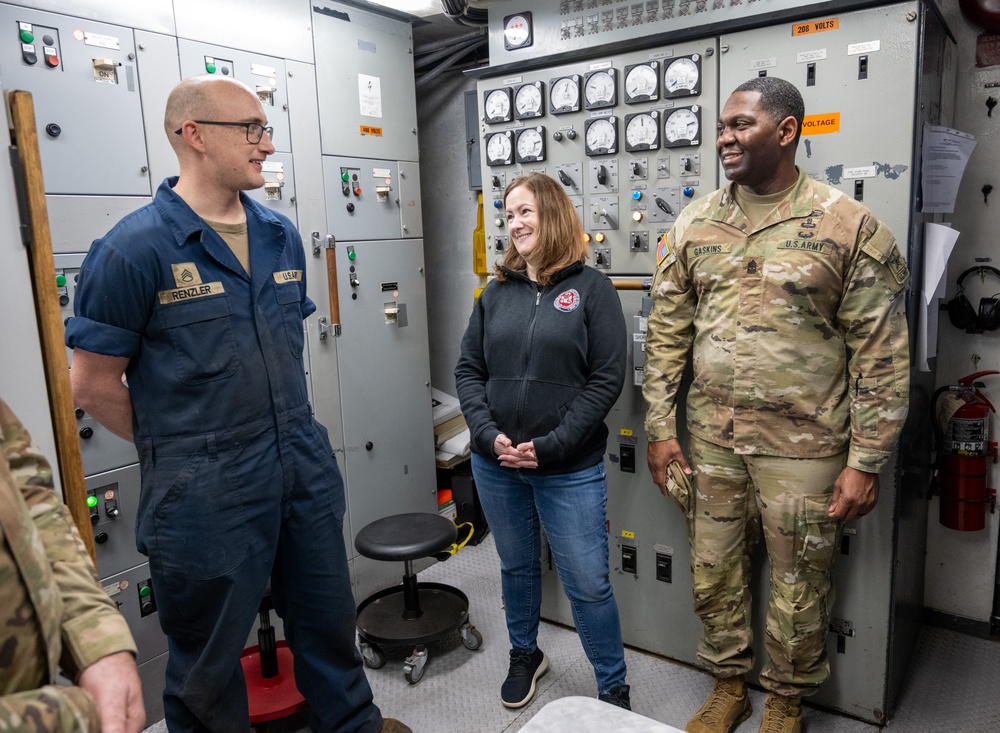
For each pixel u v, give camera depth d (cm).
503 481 209
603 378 190
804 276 175
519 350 197
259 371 174
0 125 104
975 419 236
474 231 362
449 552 331
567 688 231
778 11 193
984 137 234
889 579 201
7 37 187
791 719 200
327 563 189
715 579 203
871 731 207
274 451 177
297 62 263
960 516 243
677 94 213
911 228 187
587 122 231
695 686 230
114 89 210
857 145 190
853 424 179
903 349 174
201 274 166
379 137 300
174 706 179
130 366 168
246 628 176
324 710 196
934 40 196
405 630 243
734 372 188
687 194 218
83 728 66
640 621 250
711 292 191
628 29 223
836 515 182
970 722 209
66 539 83
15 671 67
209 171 167
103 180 209
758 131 169
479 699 229
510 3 247
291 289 185
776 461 187
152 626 227
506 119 248
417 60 347
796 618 190
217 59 237
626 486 243
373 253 300
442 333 401
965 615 259
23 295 108
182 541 166
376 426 307
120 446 216
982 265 239
